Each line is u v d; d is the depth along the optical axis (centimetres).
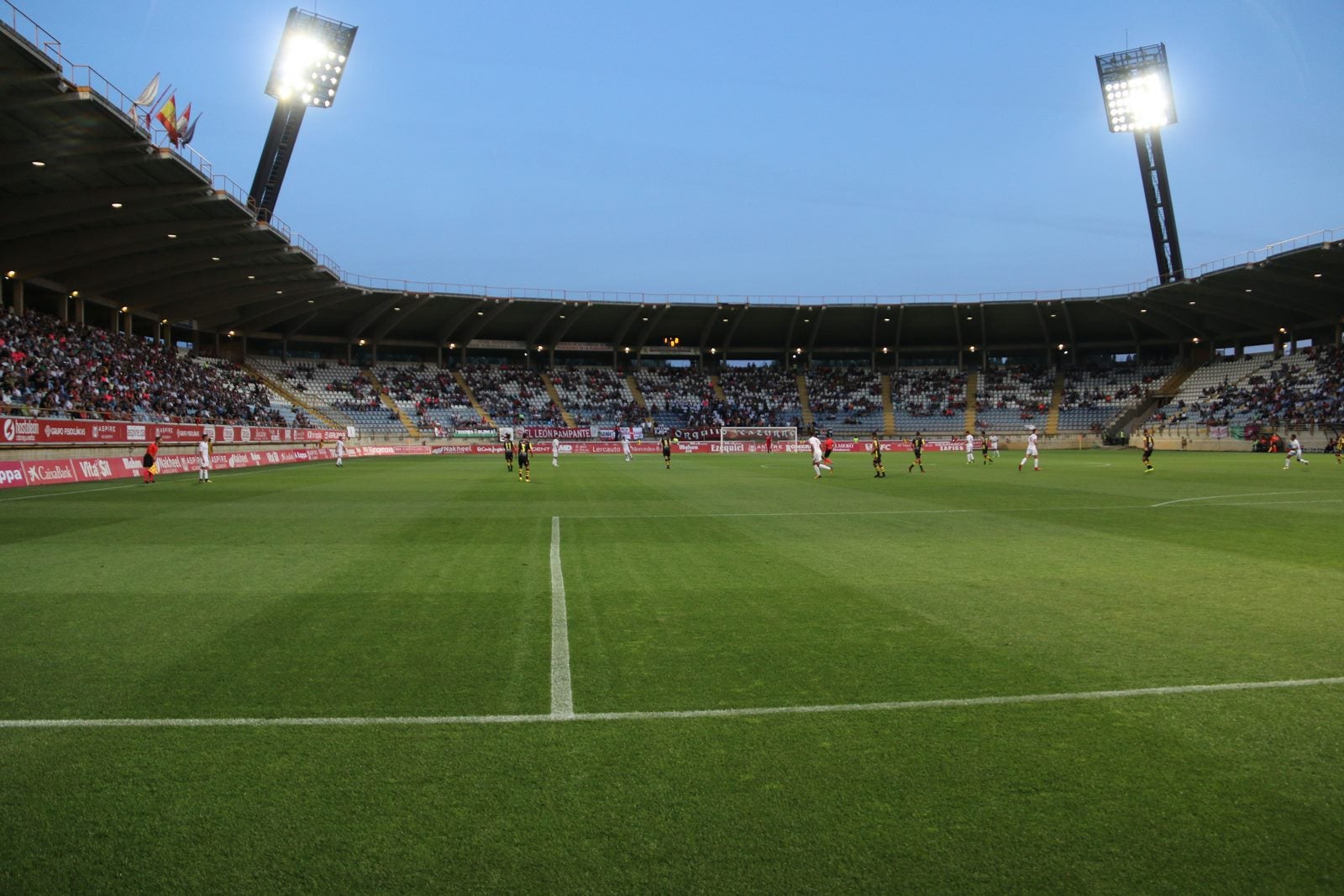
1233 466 3678
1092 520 1517
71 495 2070
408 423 6581
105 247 3691
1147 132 6116
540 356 8050
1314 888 305
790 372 8275
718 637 662
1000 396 7731
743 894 301
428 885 309
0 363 3241
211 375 5547
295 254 4469
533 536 1293
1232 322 6931
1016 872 316
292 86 5219
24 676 557
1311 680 546
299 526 1416
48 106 2458
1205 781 393
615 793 382
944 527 1420
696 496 2072
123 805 372
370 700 510
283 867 322
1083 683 541
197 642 646
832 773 402
